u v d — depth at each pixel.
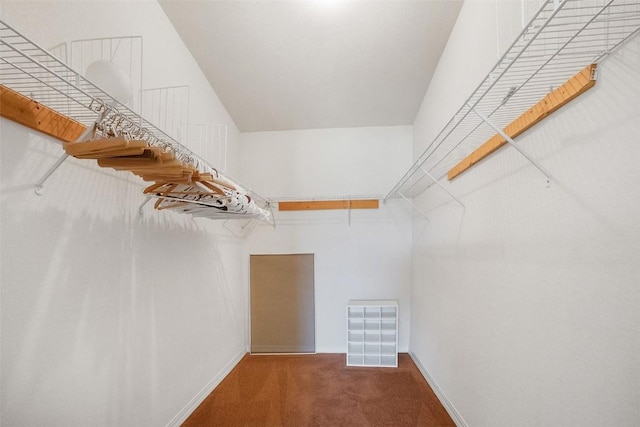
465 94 1.70
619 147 0.72
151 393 1.59
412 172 1.93
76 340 1.14
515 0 1.17
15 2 0.94
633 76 0.69
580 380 0.85
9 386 0.91
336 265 3.23
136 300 1.48
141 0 1.58
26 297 0.96
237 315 2.98
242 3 1.72
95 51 1.26
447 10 1.77
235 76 2.40
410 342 3.11
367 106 2.87
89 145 0.87
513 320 1.20
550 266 0.97
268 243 3.28
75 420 1.13
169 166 1.00
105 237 1.28
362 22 1.85
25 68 0.98
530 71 1.05
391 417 1.95
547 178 0.99
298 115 3.04
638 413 0.68
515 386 1.18
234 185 1.61
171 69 1.87
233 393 2.28
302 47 2.08
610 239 0.75
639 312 0.68
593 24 0.81
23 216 0.95
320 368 2.74
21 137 0.95
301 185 3.32
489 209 1.40
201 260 2.21
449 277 1.97
